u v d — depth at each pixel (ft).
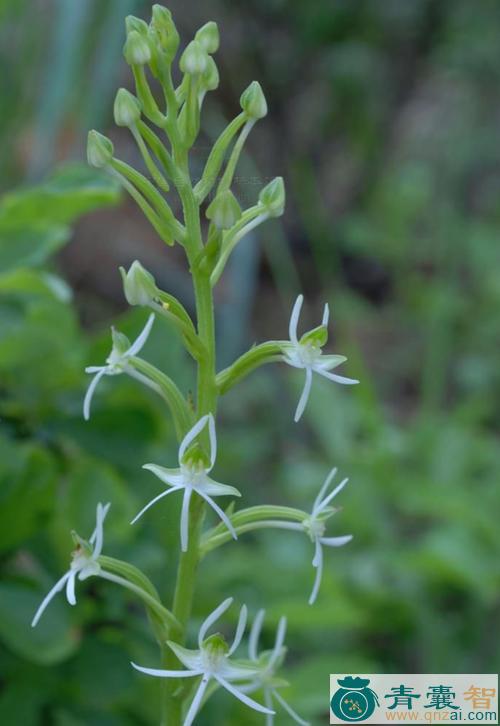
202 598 1.62
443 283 3.49
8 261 1.59
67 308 1.59
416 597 2.06
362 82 4.08
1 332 1.59
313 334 1.18
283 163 4.28
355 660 1.65
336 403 2.45
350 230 3.74
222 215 1.16
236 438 2.67
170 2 4.12
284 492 2.40
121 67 3.51
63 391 1.58
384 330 3.67
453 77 4.04
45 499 1.48
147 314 1.56
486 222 3.91
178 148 1.19
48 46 2.48
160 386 1.19
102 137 1.18
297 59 4.14
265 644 1.79
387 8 3.98
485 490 2.31
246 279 2.76
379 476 2.24
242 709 1.55
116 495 1.51
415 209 3.73
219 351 2.67
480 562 2.02
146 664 1.50
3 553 1.52
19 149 2.64
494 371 3.06
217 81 1.20
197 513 1.20
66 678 1.46
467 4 3.88
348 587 2.03
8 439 1.53
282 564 1.94
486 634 2.05
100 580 1.51
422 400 3.11
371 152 4.24
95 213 3.49
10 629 1.43
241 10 4.06
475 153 3.98
